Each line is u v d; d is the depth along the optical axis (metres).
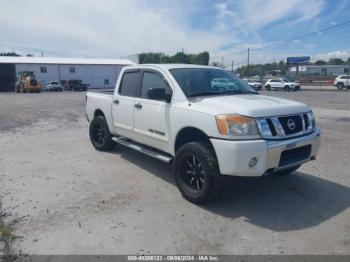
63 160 6.44
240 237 3.48
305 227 3.70
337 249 3.25
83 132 9.74
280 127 3.99
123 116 5.95
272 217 3.95
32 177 5.38
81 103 21.55
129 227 3.69
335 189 4.84
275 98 4.79
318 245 3.33
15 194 4.63
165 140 4.86
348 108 16.62
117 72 63.25
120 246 3.30
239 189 4.84
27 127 10.72
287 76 71.06
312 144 4.34
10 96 31.36
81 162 6.29
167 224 3.76
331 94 30.70
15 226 3.70
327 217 3.95
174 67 5.21
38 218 3.90
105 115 6.69
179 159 4.44
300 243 3.37
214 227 3.70
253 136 3.82
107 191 4.76
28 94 36.22
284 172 5.24
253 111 3.88
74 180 5.23
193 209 4.16
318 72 73.50
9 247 3.27
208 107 4.18
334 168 5.84
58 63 57.03
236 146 3.74
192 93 4.71
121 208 4.18
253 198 4.52
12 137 8.91
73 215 3.98
